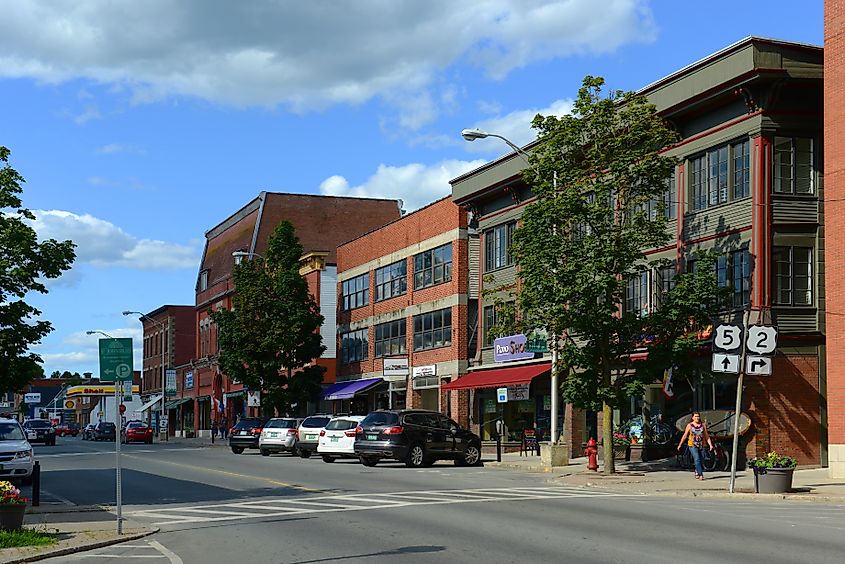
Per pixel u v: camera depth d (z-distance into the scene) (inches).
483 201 1851.6
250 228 3137.3
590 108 1164.5
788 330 1194.0
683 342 1129.4
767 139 1195.3
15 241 900.6
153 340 4308.6
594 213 1132.5
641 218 1163.3
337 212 3157.0
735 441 904.9
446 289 1950.1
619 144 1157.1
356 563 507.5
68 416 5659.5
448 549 551.2
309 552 550.3
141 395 4431.6
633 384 1131.9
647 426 1389.0
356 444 1369.3
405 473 1214.3
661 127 1160.8
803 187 1209.4
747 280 1213.1
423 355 2032.5
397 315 2164.1
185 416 3796.8
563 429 1529.3
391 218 3213.6
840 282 1090.7
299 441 1680.6
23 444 1077.8
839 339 1085.1
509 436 1759.4
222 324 2289.6
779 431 1187.9
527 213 1175.0
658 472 1191.6
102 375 657.6
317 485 1019.9
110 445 2596.0
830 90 1117.1
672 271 1342.3
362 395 2319.1
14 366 893.8
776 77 1173.1
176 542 609.6
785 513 738.8
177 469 1337.4
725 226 1249.4
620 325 1165.7
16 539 587.2
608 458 1162.0
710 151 1286.9
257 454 1882.4
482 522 679.7
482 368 1824.6
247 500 873.5
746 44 1179.9
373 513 743.1
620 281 1188.5
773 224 1193.4
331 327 2706.7
